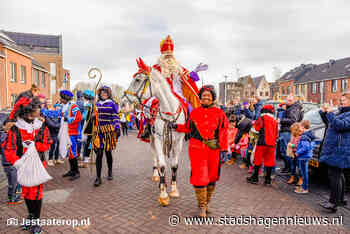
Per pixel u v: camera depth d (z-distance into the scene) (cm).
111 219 344
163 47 383
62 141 519
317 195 450
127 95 427
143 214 360
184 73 393
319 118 620
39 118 326
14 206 383
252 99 721
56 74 3712
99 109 489
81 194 440
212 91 343
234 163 713
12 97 1933
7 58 1861
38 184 293
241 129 659
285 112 593
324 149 376
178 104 374
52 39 3875
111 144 498
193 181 337
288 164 605
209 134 334
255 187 493
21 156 297
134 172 599
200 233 309
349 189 470
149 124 407
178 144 405
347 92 358
